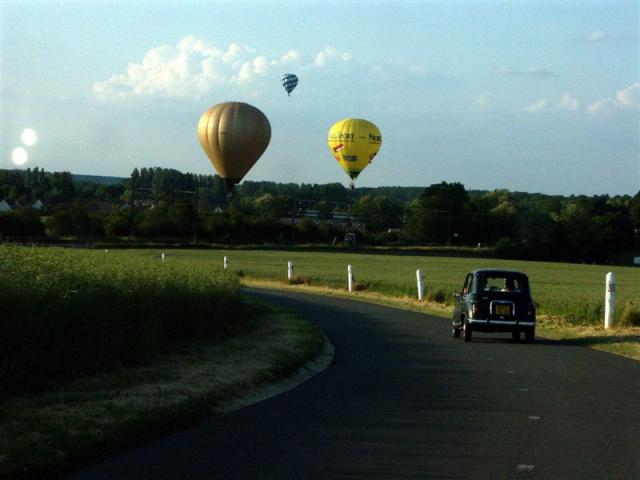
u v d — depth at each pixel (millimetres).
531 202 174000
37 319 10234
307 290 38406
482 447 8109
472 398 11086
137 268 15820
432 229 118562
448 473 7090
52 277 11688
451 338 19766
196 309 16109
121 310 12609
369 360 15227
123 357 12734
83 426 8109
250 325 20062
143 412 8805
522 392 11656
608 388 12102
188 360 13484
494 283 29938
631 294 34469
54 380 10859
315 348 15930
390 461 7484
